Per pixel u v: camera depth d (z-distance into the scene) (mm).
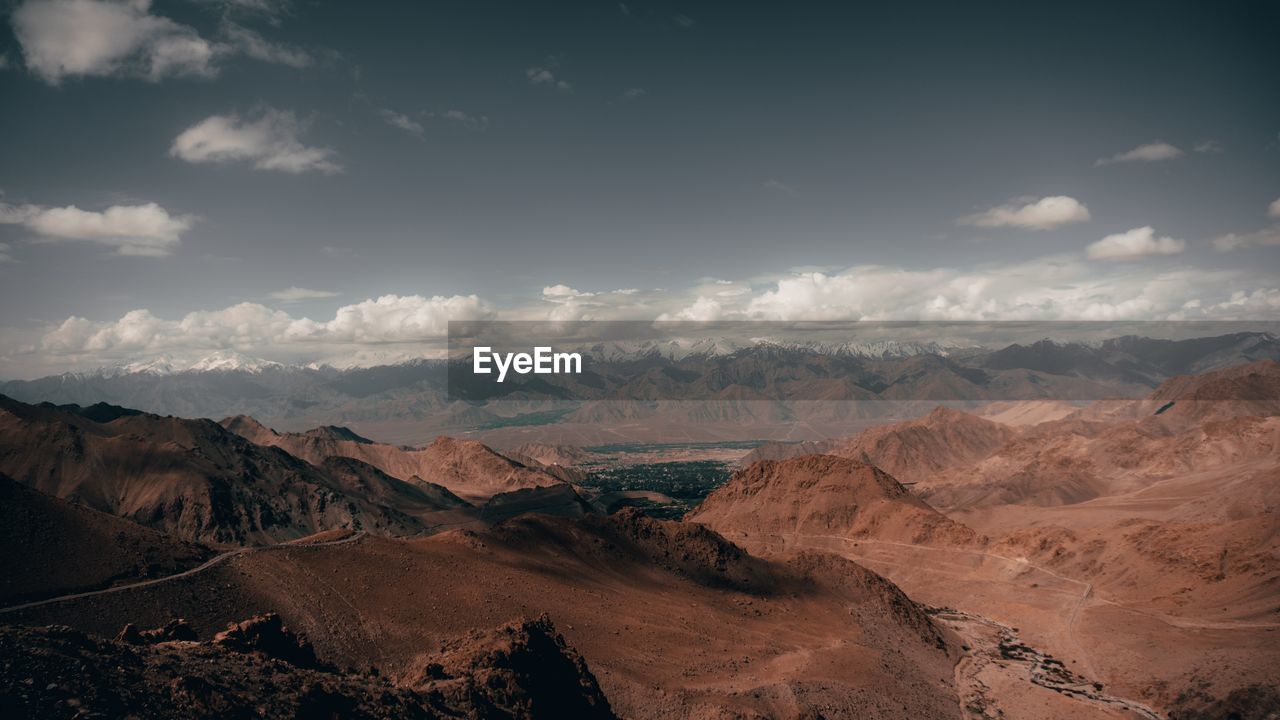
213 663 56844
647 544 195125
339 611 117125
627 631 133125
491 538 166375
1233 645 151500
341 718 55500
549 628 104375
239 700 50625
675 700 109188
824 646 151250
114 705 44375
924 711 134500
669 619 147000
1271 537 192750
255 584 120562
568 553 176000
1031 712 142875
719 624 152250
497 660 85062
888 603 185375
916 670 153750
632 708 105938
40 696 42219
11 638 47750
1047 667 168375
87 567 115500
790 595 185625
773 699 119062
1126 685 154250
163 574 118938
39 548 117125
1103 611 195500
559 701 86188
